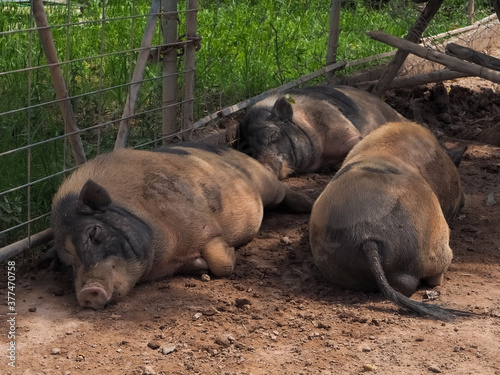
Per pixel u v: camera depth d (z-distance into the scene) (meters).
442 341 4.49
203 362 4.41
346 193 4.76
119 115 5.86
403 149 5.02
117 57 6.24
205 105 6.06
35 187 5.18
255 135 5.94
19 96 5.68
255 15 7.81
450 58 5.88
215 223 4.94
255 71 6.48
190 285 4.84
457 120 6.68
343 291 4.80
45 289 4.80
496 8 5.94
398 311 4.66
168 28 5.37
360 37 8.02
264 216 5.46
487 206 5.51
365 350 4.45
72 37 6.43
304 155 6.00
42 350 4.46
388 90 7.10
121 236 4.71
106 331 4.55
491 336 4.52
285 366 4.39
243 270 4.96
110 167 4.87
